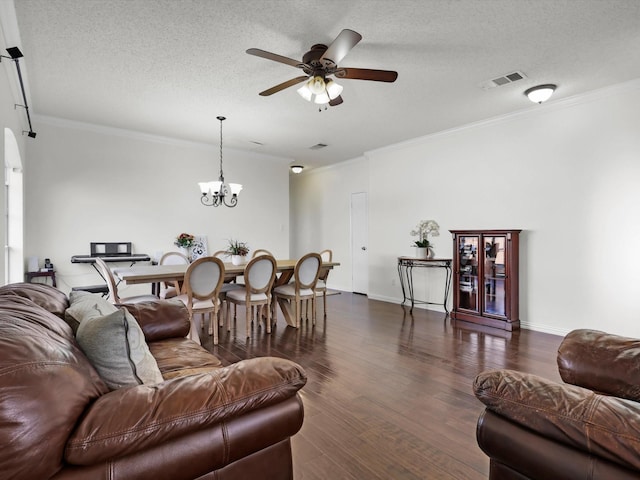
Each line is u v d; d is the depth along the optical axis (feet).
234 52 9.48
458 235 15.23
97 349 3.96
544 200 13.48
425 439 6.29
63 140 15.29
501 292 13.96
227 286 14.88
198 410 3.50
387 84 11.41
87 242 15.85
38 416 2.74
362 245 22.61
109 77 11.00
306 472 5.40
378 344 11.76
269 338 12.45
